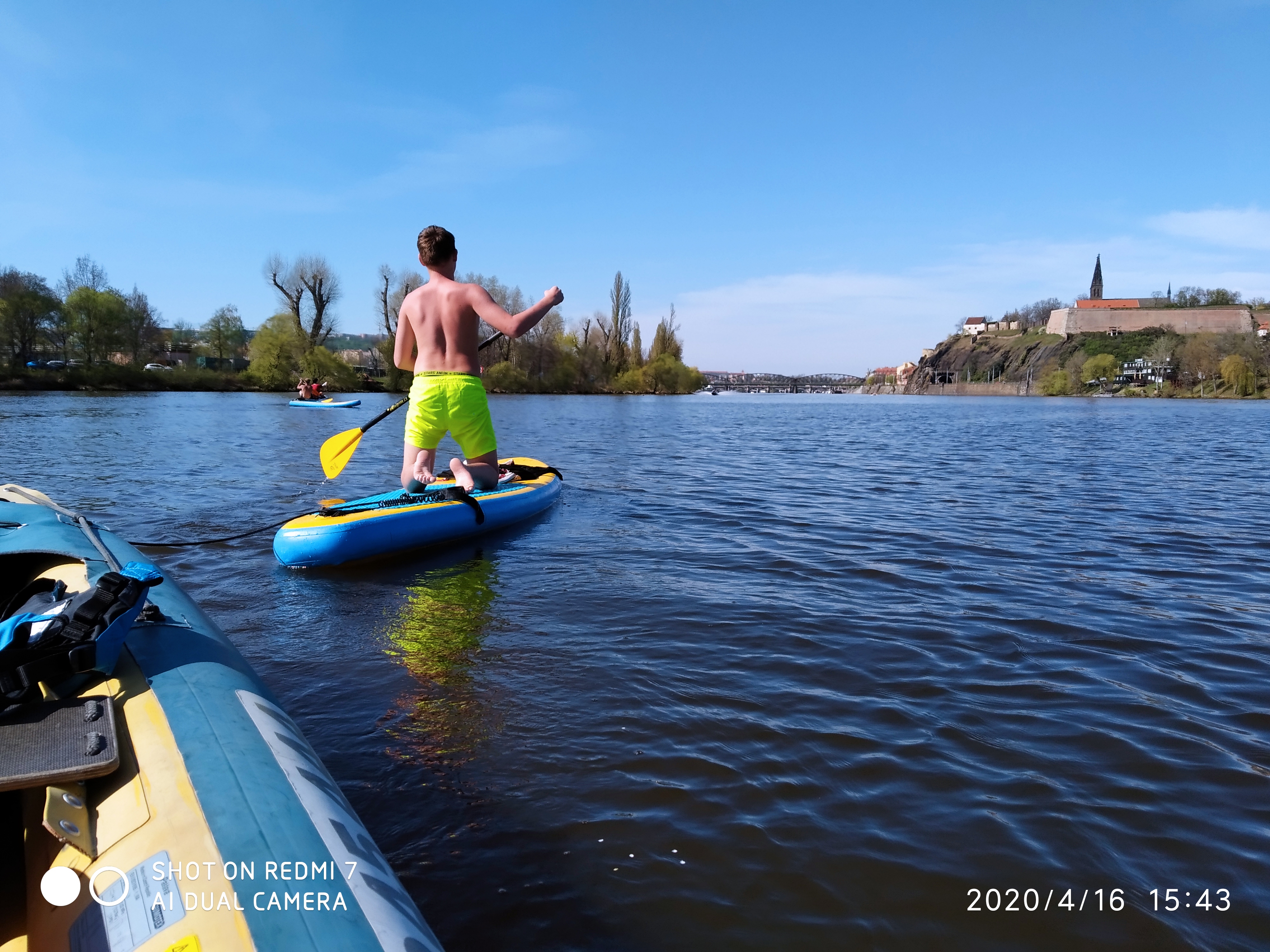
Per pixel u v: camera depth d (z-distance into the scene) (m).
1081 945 1.91
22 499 3.63
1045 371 133.12
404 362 6.04
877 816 2.42
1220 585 5.10
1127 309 142.50
